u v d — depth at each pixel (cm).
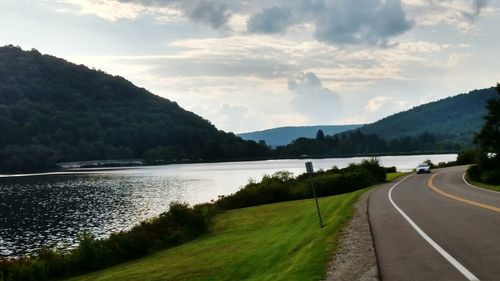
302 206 3631
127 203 6769
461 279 866
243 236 2806
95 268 2578
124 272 2258
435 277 898
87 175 15188
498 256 1019
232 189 8588
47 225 4981
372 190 3747
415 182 4556
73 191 9062
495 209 1878
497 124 4862
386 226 1641
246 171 15212
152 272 2125
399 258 1091
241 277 1641
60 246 3853
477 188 3516
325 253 1317
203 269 1989
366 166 5269
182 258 2384
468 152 8562
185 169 18350
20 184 11281
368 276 984
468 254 1062
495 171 4191
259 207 4091
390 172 7569
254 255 1953
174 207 3397
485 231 1352
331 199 3600
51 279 2406
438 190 3331
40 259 2525
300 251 1555
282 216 3356
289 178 5191
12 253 3619
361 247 1320
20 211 6197
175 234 3081
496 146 4662
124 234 2919
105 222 5062
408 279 907
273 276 1318
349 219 2016
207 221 3469
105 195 8062
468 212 1839
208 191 8294
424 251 1138
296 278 1111
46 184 11119
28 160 18700
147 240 2864
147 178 12638
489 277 866
